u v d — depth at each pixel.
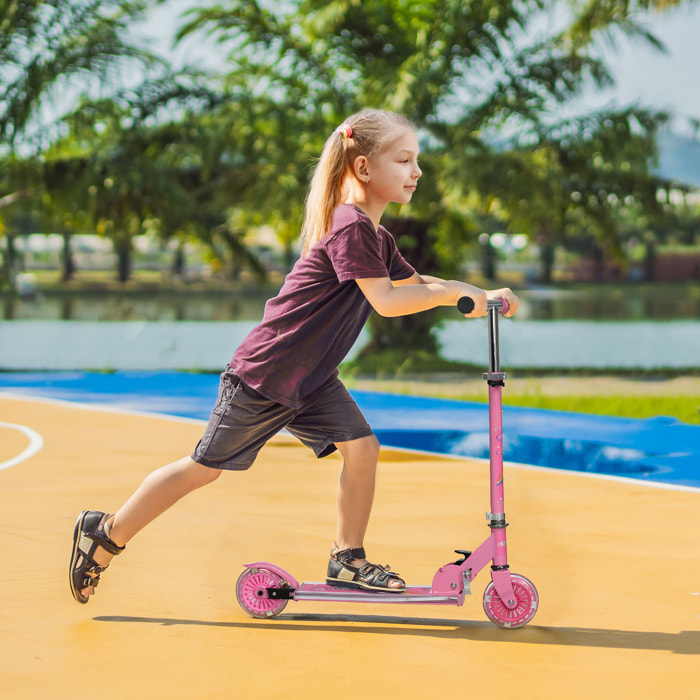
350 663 3.26
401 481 6.88
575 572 4.47
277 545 4.95
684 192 18.16
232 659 3.30
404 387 14.12
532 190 16.48
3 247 19.56
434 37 17.27
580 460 7.92
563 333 28.27
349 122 3.84
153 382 14.35
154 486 3.77
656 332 28.50
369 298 3.60
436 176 16.67
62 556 4.74
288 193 17.14
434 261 17.39
